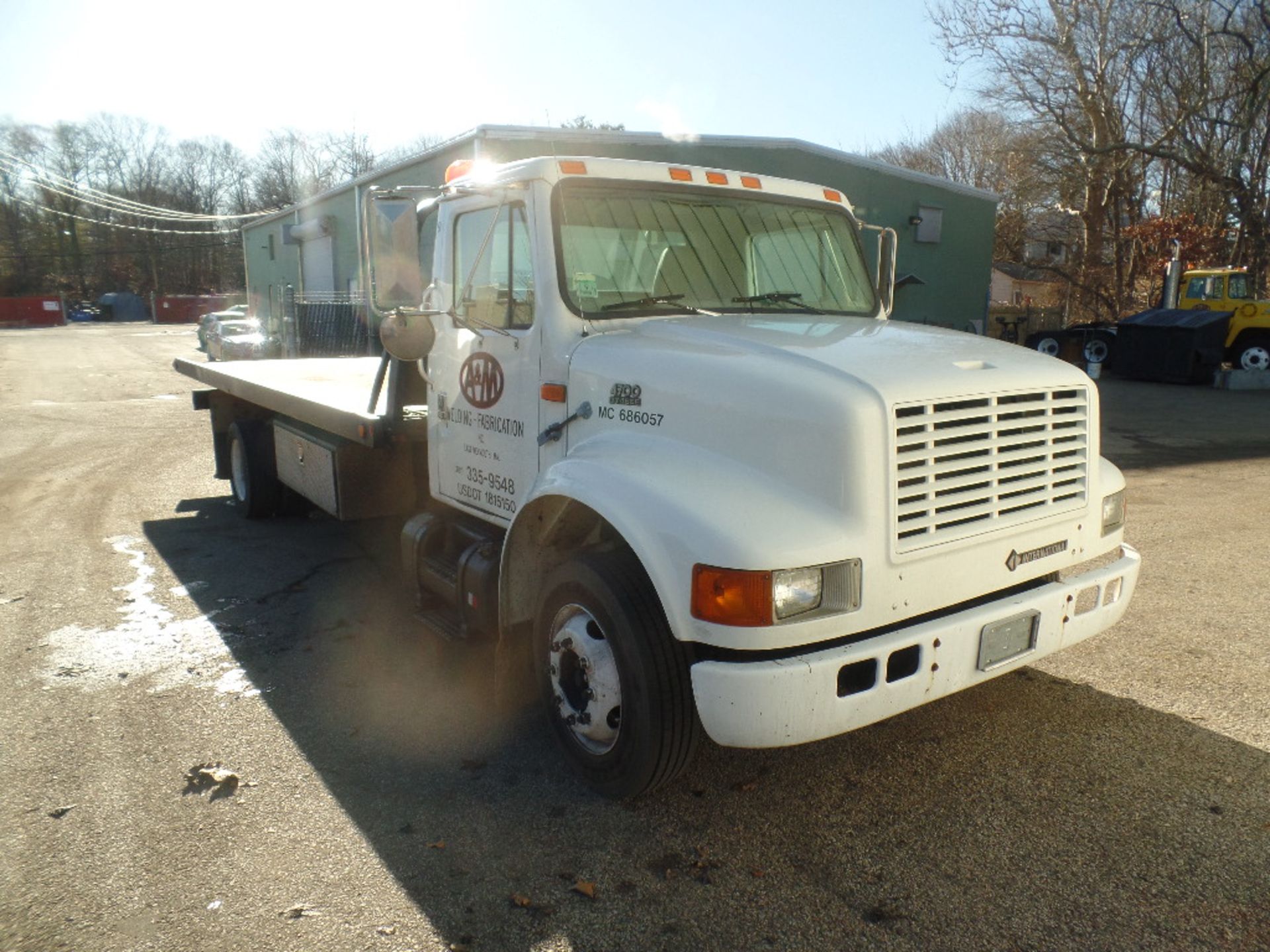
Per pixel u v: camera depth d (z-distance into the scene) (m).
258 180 78.44
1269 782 3.53
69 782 3.57
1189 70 28.36
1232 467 9.92
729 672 2.81
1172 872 2.98
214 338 28.66
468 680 4.53
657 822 3.30
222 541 7.13
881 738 3.91
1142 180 32.44
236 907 2.84
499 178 3.99
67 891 2.92
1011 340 28.34
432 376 4.63
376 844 3.17
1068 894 2.88
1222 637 4.99
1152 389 18.48
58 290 85.88
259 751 3.82
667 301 3.95
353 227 24.94
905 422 2.95
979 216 23.66
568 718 3.54
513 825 3.29
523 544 3.74
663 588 2.91
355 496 5.60
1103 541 3.63
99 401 16.92
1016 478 3.29
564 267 3.73
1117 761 3.69
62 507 8.34
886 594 2.95
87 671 4.63
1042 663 4.66
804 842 3.17
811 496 2.93
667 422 3.28
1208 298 21.11
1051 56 29.00
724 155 19.23
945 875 2.98
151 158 87.81
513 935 2.72
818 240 4.51
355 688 4.44
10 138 80.88
